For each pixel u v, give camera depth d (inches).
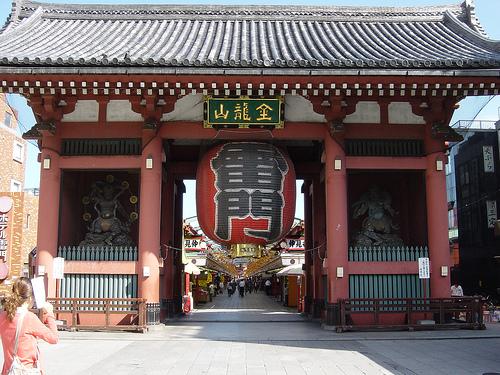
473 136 1366.9
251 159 651.5
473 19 855.7
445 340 556.7
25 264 1421.0
